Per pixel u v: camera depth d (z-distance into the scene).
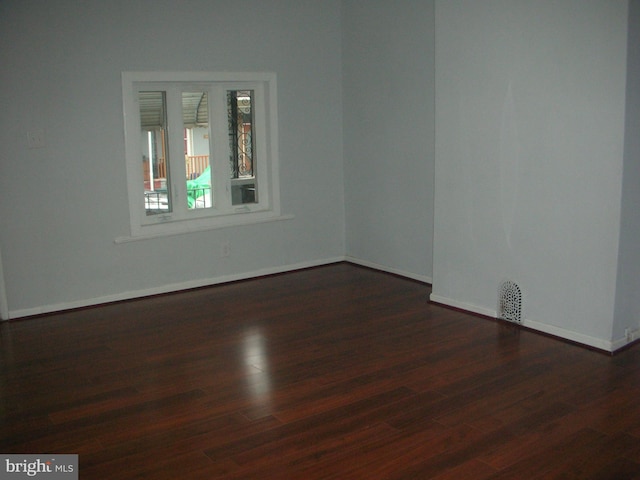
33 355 4.03
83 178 4.90
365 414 3.17
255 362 3.86
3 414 3.23
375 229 5.97
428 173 5.33
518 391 3.39
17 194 4.66
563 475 2.61
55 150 4.76
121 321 4.67
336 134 6.13
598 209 3.81
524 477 2.60
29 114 4.63
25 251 4.74
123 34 4.92
